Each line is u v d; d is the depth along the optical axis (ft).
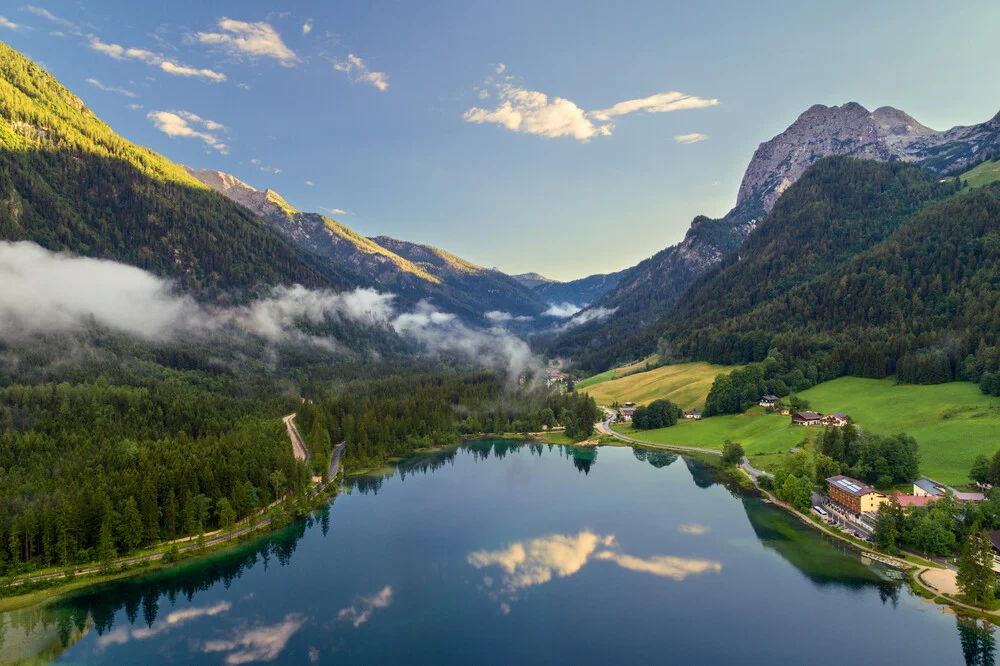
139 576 422.41
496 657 327.26
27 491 464.24
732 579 421.18
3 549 411.13
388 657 327.26
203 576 430.20
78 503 441.68
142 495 463.01
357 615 376.27
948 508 444.14
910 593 388.37
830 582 408.67
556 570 443.73
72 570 419.95
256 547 480.64
